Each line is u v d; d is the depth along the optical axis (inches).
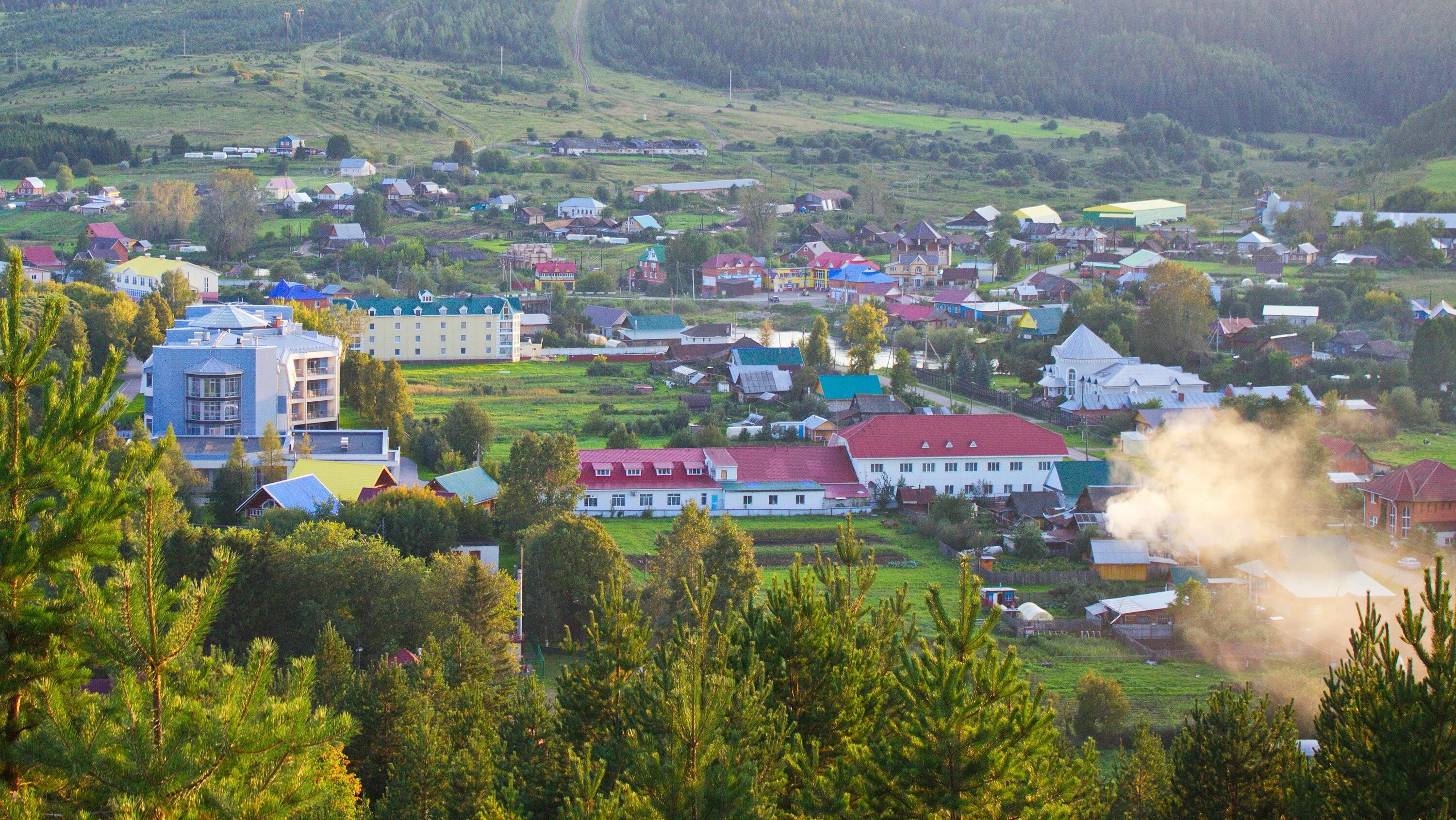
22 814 1379.2
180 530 5305.1
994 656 2342.5
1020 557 7470.5
